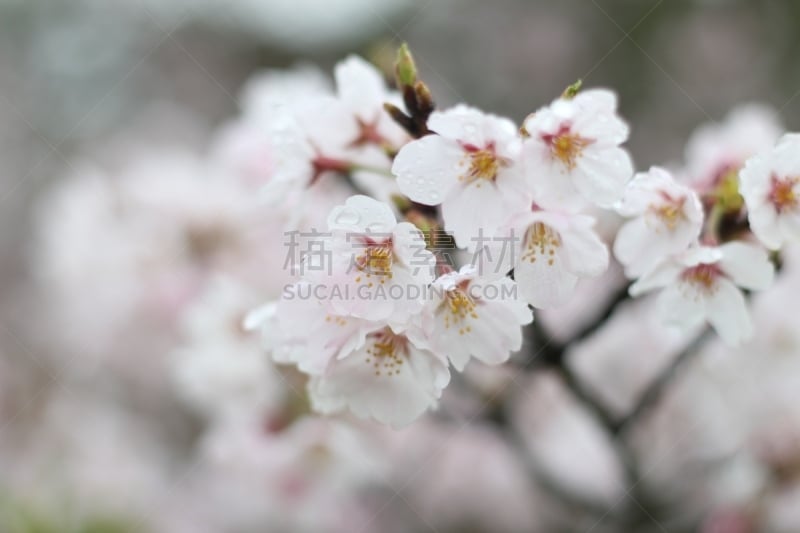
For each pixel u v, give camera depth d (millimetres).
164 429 892
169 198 754
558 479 626
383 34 1324
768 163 474
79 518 631
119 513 655
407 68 482
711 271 482
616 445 580
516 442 616
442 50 1368
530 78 1354
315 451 626
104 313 800
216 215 752
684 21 1327
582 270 456
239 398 612
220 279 649
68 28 1317
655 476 635
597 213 567
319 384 469
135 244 758
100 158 1139
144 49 1343
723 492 625
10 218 1189
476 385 605
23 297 1080
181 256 757
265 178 667
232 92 1384
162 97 1339
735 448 629
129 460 815
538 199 455
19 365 907
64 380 870
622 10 1345
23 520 610
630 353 650
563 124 455
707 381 624
